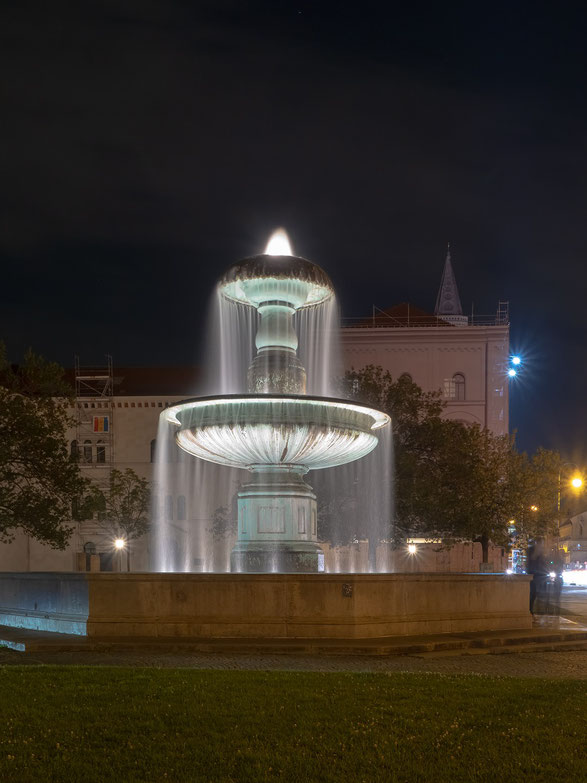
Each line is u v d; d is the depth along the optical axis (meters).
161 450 24.56
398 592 14.01
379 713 7.60
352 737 6.76
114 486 51.47
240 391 59.00
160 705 7.79
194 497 62.28
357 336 67.62
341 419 15.91
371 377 35.09
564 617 21.78
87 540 63.12
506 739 6.76
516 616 16.05
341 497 30.89
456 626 14.84
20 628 15.69
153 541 57.19
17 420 26.47
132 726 7.00
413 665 11.78
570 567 64.25
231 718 7.31
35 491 27.92
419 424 33.88
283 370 16.92
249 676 9.48
